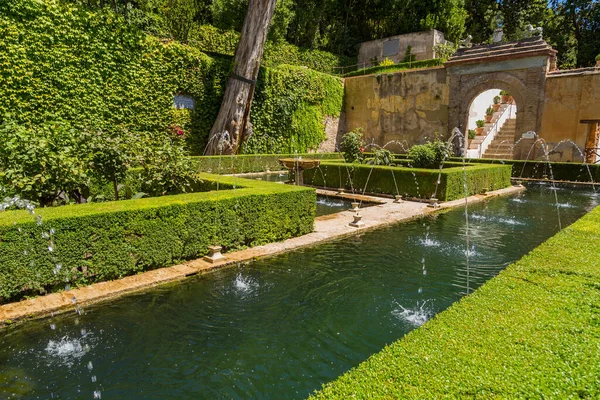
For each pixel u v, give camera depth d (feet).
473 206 28.09
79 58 35.70
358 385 5.60
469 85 53.47
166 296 11.96
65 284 11.94
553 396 5.20
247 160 48.98
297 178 34.22
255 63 46.01
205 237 15.33
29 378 7.92
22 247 10.91
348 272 14.23
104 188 22.34
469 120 59.47
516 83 49.37
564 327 7.25
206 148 47.19
